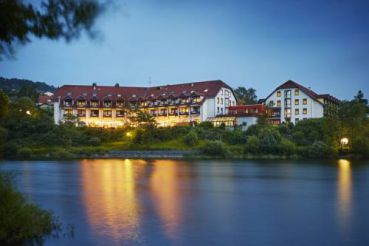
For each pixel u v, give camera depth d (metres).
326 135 112.94
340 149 109.31
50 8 13.19
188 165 85.25
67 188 46.62
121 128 135.12
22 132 123.12
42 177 59.91
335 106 146.62
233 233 25.03
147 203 35.91
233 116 134.00
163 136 123.44
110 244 22.17
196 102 142.38
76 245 21.53
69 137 124.06
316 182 53.06
